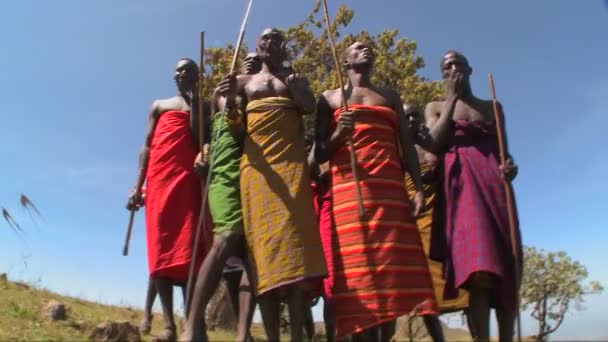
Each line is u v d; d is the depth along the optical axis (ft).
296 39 60.64
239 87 21.83
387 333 20.25
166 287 23.32
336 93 22.70
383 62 58.80
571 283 67.26
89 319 25.34
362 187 20.74
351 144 20.61
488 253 19.88
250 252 19.45
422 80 61.00
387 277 19.71
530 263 69.36
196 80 25.55
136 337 22.98
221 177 21.01
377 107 21.75
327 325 22.13
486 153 22.11
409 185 26.73
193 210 23.90
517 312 19.75
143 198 26.32
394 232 20.30
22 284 34.91
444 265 21.63
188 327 18.99
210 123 24.34
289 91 21.35
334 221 20.94
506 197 21.02
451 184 21.67
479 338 20.21
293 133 20.79
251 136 20.63
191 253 23.22
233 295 23.65
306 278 18.65
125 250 25.63
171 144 24.50
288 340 32.50
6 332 21.40
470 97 23.44
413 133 25.89
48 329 22.44
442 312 25.84
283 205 19.42
